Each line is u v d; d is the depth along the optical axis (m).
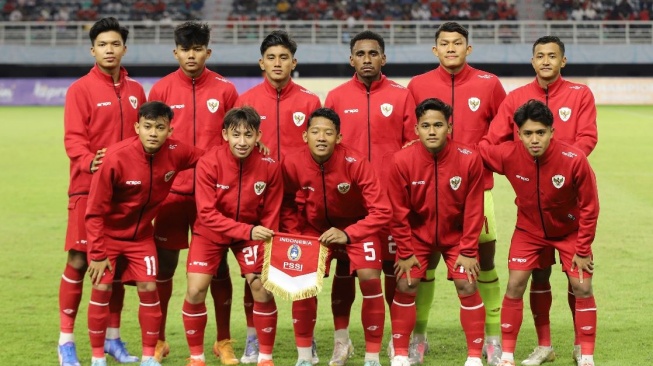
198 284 5.77
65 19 37.81
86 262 6.08
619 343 6.51
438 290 8.45
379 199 5.74
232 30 35.28
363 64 6.36
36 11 38.03
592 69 35.91
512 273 5.87
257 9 38.03
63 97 33.62
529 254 5.88
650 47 33.84
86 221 5.70
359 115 6.46
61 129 24.61
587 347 5.76
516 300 5.84
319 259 5.66
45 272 9.19
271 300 5.81
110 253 5.82
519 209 5.93
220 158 5.74
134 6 38.12
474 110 6.63
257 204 5.82
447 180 5.75
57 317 7.43
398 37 35.56
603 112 29.94
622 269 9.14
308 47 34.03
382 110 6.43
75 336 6.87
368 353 5.86
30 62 34.12
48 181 15.91
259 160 5.76
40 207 13.25
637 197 13.79
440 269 9.34
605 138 22.58
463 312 5.81
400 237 5.83
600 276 8.85
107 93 6.18
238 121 5.60
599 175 16.17
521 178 5.79
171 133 5.92
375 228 5.72
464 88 6.64
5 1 38.22
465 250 5.78
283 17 37.66
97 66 6.20
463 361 6.16
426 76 6.76
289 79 6.43
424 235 5.93
